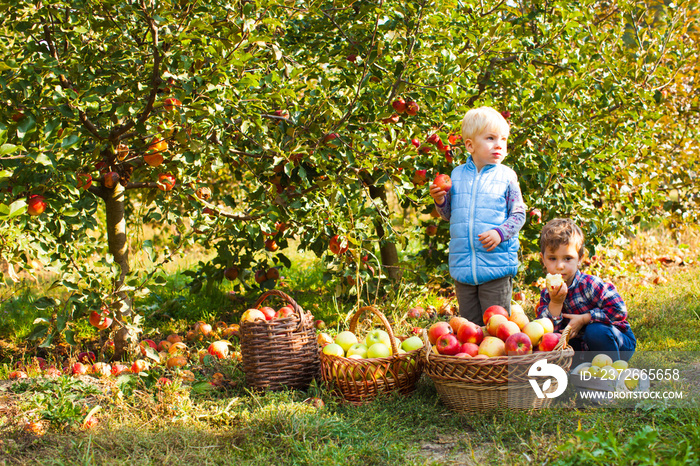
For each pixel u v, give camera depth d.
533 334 2.75
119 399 2.82
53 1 2.91
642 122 4.93
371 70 3.92
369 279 4.55
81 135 3.28
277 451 2.38
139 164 3.71
